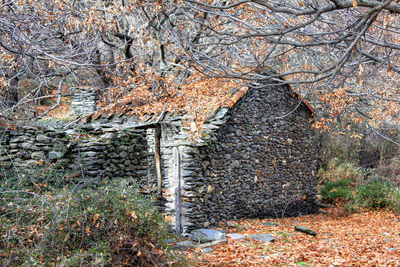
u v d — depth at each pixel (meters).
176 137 9.37
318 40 5.07
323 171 19.66
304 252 7.74
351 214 14.67
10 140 7.21
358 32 4.72
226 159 10.18
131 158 8.55
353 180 18.70
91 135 8.02
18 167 6.99
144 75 12.73
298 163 13.60
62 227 4.57
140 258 5.06
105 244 4.79
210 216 9.50
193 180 8.97
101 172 6.82
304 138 13.99
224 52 10.57
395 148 19.95
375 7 4.02
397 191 15.36
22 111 12.25
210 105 10.05
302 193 13.80
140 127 9.75
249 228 9.76
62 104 16.23
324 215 14.30
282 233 9.50
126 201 5.28
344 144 20.56
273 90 12.22
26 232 4.60
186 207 8.91
